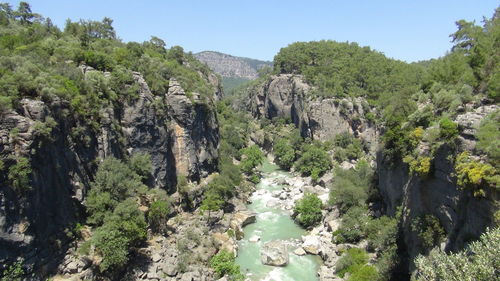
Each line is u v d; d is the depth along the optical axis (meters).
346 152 127.50
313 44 198.38
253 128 186.38
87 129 56.69
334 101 147.38
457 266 26.11
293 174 124.69
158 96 77.81
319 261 62.12
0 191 39.59
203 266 57.41
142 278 51.22
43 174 45.84
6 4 93.44
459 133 38.84
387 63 170.62
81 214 52.81
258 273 58.12
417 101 70.12
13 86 45.47
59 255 46.88
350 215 69.00
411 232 48.72
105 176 56.28
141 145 69.38
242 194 95.88
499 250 23.00
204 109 94.38
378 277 50.16
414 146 51.47
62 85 53.66
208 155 95.12
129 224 51.78
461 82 59.56
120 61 77.94
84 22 104.62
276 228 77.56
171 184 77.69
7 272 39.28
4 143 40.88
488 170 31.86
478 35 74.94
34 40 73.44
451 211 38.38
